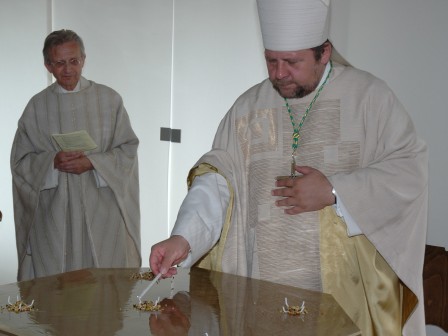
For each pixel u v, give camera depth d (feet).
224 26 19.33
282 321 5.28
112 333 4.90
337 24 14.47
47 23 20.27
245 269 7.49
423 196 6.96
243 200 7.64
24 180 13.70
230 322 5.24
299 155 7.45
